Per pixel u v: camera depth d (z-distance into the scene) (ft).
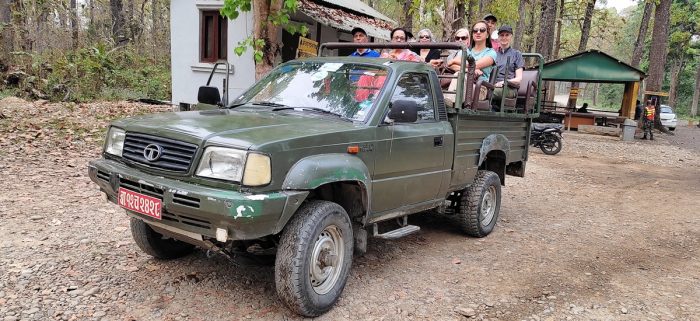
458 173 17.95
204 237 12.03
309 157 11.92
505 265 17.16
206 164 11.27
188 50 45.52
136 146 12.43
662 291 15.61
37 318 11.56
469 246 19.10
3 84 49.98
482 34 21.47
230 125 12.35
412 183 15.66
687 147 64.59
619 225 23.61
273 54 30.09
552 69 73.41
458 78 17.11
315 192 13.37
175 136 11.73
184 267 15.07
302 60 17.13
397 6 97.81
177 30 45.47
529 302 14.25
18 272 13.84
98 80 55.47
